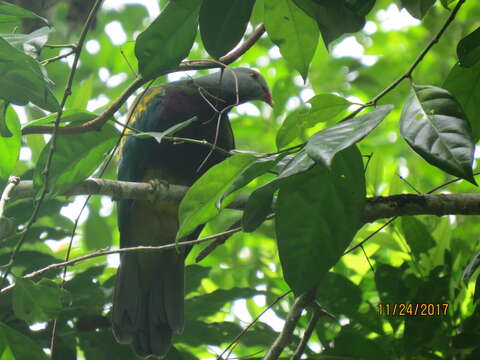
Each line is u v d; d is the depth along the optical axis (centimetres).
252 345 750
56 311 534
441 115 388
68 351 698
